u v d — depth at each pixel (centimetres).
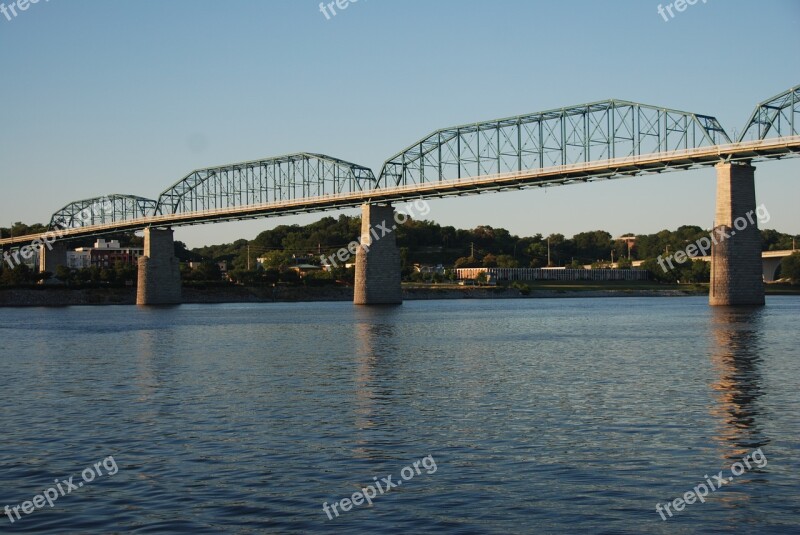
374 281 17375
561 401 4112
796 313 12038
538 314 13875
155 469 2791
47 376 5334
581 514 2302
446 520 2267
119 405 4094
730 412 3728
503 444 3114
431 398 4247
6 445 3172
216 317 13438
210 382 4953
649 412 3756
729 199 12375
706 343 7431
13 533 2211
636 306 17488
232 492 2523
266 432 3375
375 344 7719
